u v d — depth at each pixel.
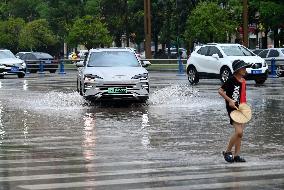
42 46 81.88
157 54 80.00
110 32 79.25
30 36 78.12
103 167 11.60
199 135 15.78
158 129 16.92
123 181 10.33
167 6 73.81
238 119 11.87
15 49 84.12
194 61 36.28
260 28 63.69
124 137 15.50
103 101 24.78
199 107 22.77
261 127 17.25
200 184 10.06
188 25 63.03
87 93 23.66
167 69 57.09
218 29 59.84
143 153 13.14
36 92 30.55
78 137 15.57
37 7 85.69
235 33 63.12
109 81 23.33
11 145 14.41
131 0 78.25
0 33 81.31
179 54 70.12
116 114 20.67
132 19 77.88
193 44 69.88
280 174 10.88
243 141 14.76
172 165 11.77
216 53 35.12
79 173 11.04
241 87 11.99
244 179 10.45
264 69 34.50
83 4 82.19
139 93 23.50
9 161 12.32
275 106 22.83
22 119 19.47
